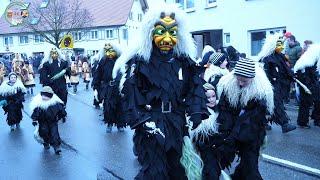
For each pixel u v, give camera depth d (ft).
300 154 24.00
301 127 32.07
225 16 61.82
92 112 44.75
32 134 33.45
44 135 27.09
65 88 42.98
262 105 15.66
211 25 65.57
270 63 28.96
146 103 14.16
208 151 16.33
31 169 23.21
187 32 14.53
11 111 35.27
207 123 16.10
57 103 27.22
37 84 91.61
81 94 66.54
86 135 32.09
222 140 16.16
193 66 14.66
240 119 15.85
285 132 29.66
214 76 22.71
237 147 16.31
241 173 16.20
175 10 14.25
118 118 32.24
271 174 20.56
